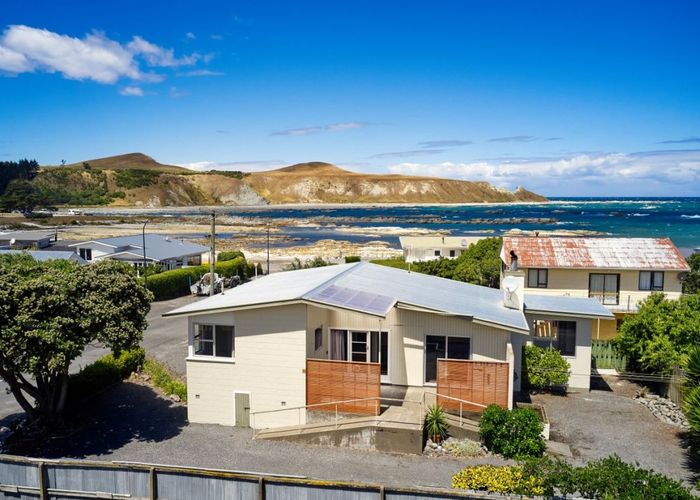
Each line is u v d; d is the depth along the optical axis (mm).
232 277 55594
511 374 19094
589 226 159750
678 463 17391
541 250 36375
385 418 18484
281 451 18000
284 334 19688
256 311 19891
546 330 25219
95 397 23125
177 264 62625
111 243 61750
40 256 52000
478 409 19297
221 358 20484
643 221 178875
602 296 34688
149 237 68875
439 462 17078
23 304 16703
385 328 21391
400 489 11805
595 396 24062
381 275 26672
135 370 26359
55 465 13273
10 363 16656
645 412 22062
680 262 34406
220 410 20500
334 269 28234
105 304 18391
